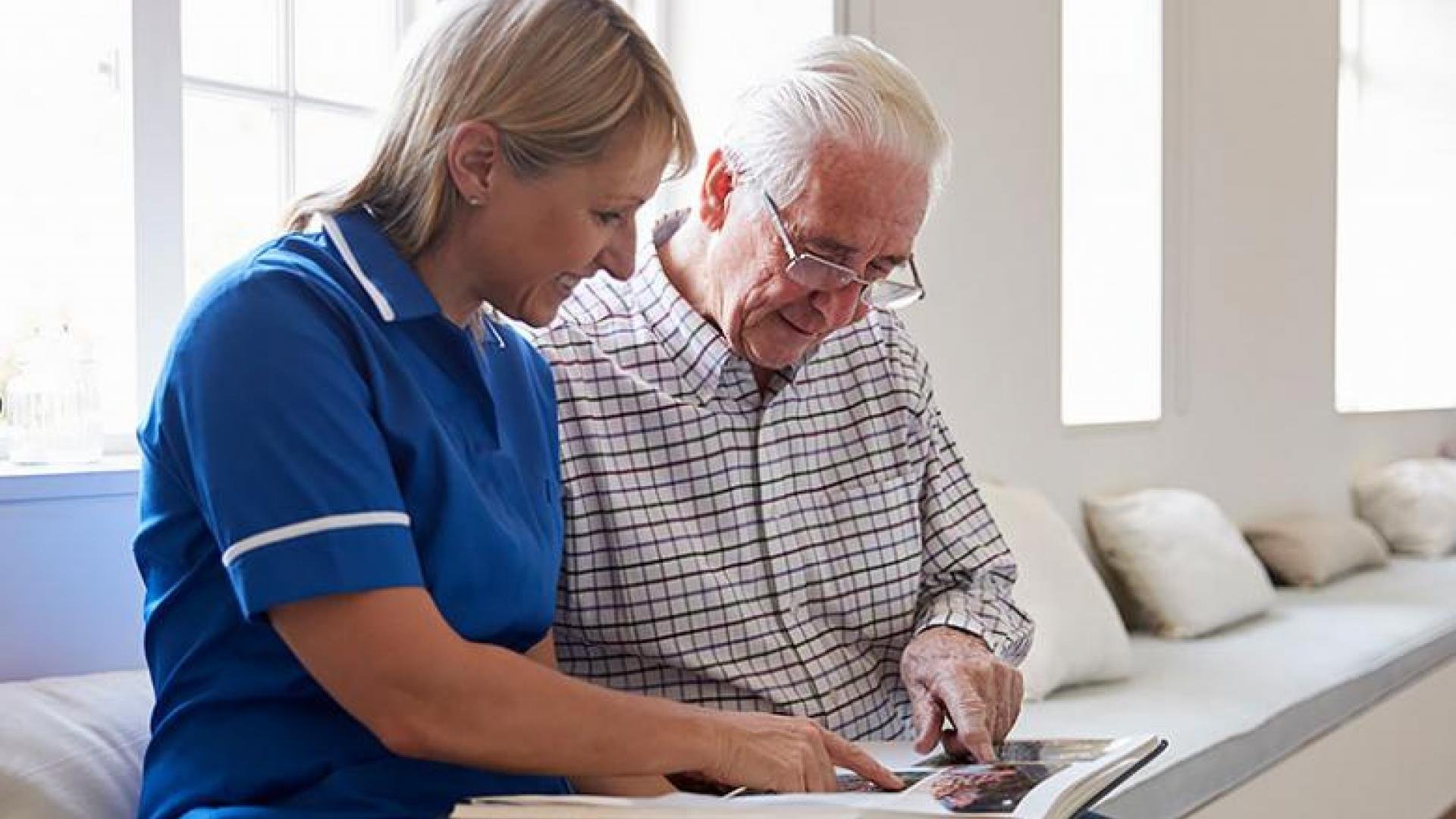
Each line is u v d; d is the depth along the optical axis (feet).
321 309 4.11
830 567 6.10
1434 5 19.40
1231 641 11.46
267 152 7.68
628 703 4.30
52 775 4.69
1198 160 13.67
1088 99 13.47
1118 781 4.78
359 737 4.26
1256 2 14.51
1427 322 19.81
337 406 3.93
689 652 5.79
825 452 6.20
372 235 4.36
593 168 4.19
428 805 4.28
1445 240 19.67
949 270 10.38
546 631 4.94
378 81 8.18
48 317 6.39
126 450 6.35
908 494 6.34
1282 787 9.30
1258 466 14.87
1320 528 14.53
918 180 5.64
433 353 4.46
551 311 4.54
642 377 5.94
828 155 5.53
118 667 5.70
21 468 5.74
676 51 9.53
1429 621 12.33
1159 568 11.60
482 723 3.94
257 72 7.64
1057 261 11.53
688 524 5.86
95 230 6.38
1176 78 13.25
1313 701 9.73
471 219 4.33
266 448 3.82
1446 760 12.41
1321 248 15.88
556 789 4.83
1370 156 19.79
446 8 4.34
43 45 6.38
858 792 4.65
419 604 3.91
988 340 10.80
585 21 4.21
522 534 4.61
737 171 5.79
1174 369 13.34
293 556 3.77
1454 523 16.30
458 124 4.18
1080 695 9.50
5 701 4.94
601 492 5.74
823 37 5.91
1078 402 13.55
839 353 6.34
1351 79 19.77
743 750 4.52
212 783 4.21
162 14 6.24
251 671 4.23
